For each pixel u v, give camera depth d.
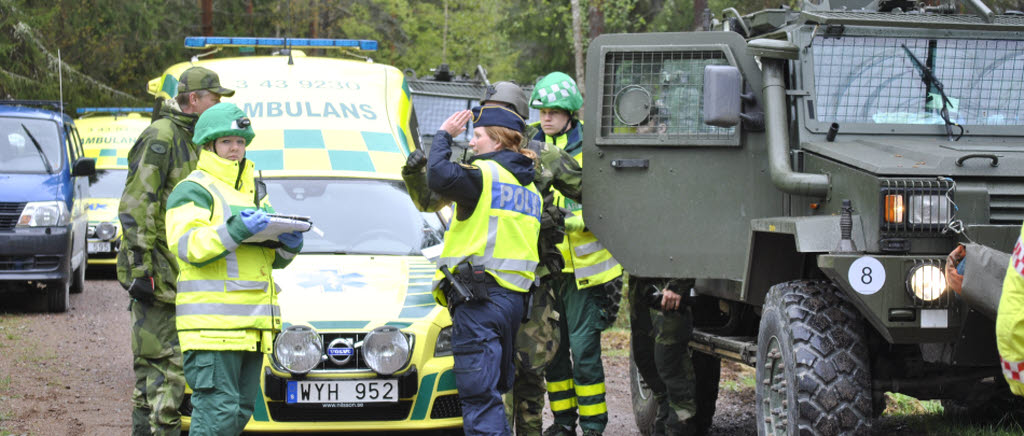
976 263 4.16
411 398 6.05
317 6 35.97
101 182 18.09
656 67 6.14
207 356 4.97
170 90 9.12
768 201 5.95
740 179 6.00
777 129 5.68
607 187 6.18
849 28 5.96
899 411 7.88
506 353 5.31
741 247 6.00
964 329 4.85
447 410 6.17
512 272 5.21
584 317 6.44
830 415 4.95
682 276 6.09
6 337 10.98
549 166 6.10
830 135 5.80
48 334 11.43
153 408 5.64
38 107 14.20
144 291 5.57
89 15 29.64
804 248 4.93
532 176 5.38
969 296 4.20
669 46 6.10
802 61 5.96
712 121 5.59
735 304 6.92
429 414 6.10
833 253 4.91
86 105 28.16
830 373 4.98
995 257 4.11
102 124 19.50
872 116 5.98
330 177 8.03
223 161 5.11
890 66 6.04
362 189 7.95
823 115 5.93
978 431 6.70
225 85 8.98
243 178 5.22
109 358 10.13
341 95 9.03
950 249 4.98
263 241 5.00
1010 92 6.11
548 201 5.93
